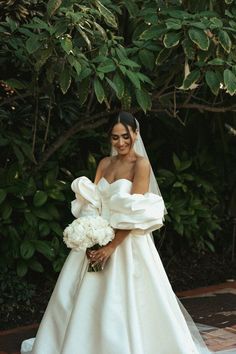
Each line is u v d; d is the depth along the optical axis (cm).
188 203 696
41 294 591
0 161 618
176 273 683
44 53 432
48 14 423
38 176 602
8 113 586
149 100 483
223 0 504
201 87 626
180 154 725
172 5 511
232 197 745
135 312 368
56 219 602
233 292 624
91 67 455
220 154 730
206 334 484
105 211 384
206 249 755
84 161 661
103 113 571
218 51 465
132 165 386
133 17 514
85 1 454
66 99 614
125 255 376
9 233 565
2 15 554
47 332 385
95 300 372
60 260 589
